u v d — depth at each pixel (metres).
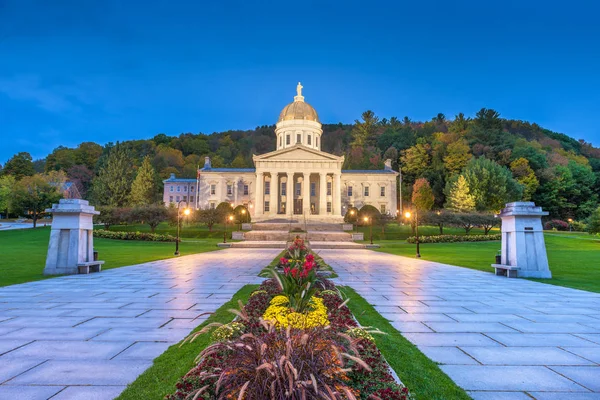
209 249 32.16
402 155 100.81
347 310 7.09
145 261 20.83
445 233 51.34
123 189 72.38
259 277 14.23
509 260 15.28
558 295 10.68
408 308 8.84
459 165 85.00
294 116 74.06
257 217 65.88
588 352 5.71
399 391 3.65
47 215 79.44
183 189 81.44
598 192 79.12
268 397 2.86
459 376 4.76
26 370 4.85
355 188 75.12
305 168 66.88
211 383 3.48
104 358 5.31
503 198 66.94
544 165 79.62
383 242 43.28
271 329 3.42
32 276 14.16
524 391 4.34
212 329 6.69
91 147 112.25
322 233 45.38
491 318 7.86
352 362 4.00
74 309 8.50
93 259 16.09
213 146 138.50
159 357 5.27
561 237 43.09
